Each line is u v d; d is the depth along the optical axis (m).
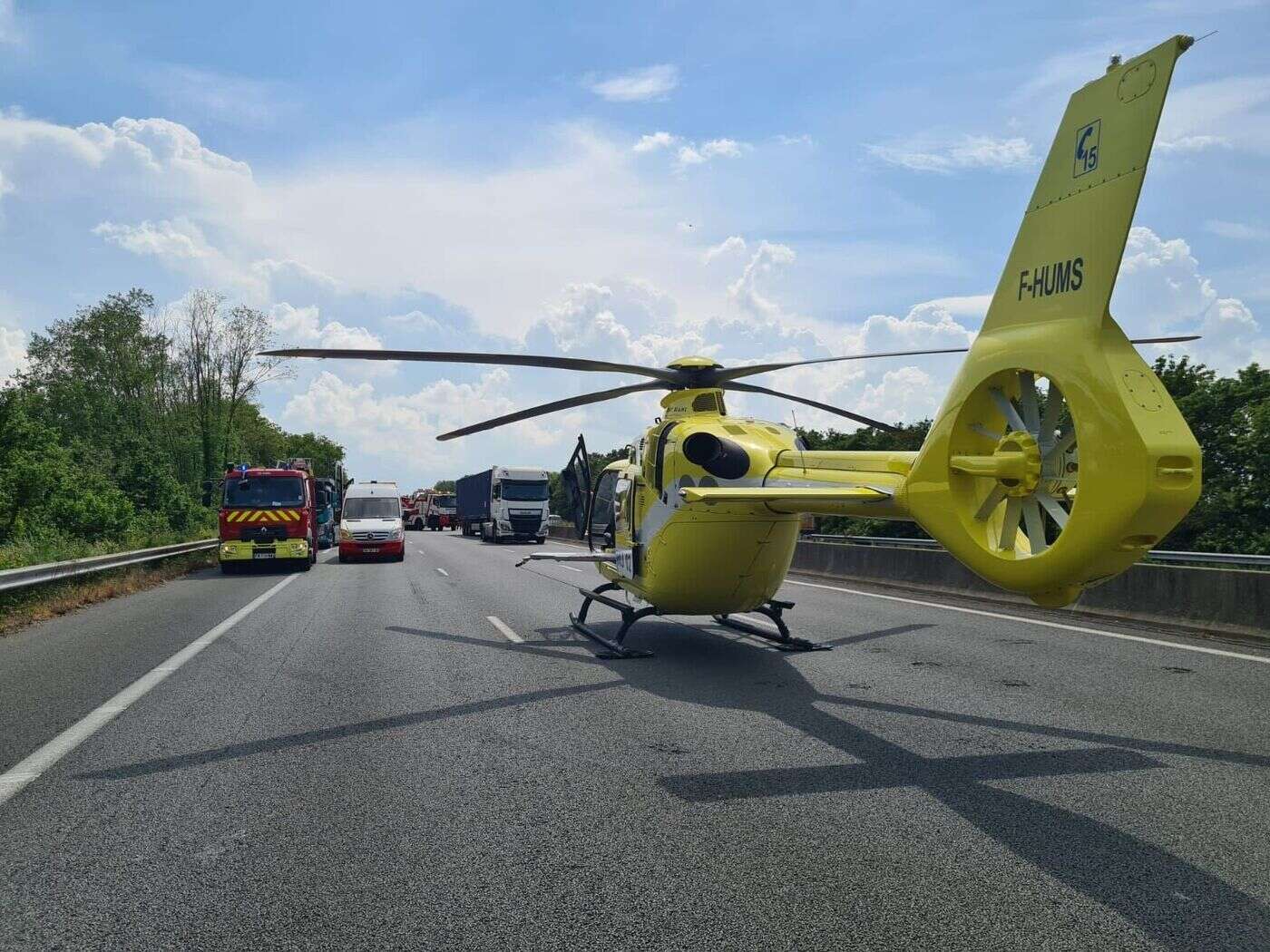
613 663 8.99
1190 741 5.92
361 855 4.04
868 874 3.80
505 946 3.21
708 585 8.81
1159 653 9.35
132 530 26.44
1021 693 7.46
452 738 6.09
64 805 4.73
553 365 8.88
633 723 6.51
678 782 5.09
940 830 4.32
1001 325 5.14
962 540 5.22
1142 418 4.13
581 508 12.67
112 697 7.38
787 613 13.05
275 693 7.57
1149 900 3.53
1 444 24.91
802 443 8.63
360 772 5.30
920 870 3.83
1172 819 4.45
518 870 3.86
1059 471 4.73
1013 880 3.72
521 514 40.75
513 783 5.08
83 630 11.49
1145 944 3.18
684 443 8.47
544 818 4.52
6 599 13.24
